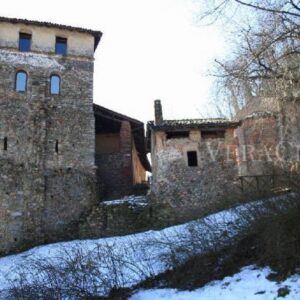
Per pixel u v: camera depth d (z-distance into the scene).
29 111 23.88
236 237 9.95
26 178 22.50
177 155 23.52
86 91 25.47
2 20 24.98
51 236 21.95
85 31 26.44
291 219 8.83
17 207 21.81
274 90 10.38
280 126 24.12
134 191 26.03
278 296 7.36
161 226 21.03
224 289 8.23
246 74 10.12
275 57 9.97
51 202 22.61
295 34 9.73
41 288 9.47
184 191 22.72
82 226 21.83
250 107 13.95
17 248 21.08
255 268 8.59
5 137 22.92
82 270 9.70
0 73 24.11
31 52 25.16
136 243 13.02
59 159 23.61
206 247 10.05
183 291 8.84
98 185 24.73
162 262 10.68
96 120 27.80
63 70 25.41
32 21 25.34
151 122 24.67
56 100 24.70
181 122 24.61
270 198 10.45
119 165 27.08
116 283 9.88
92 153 24.34
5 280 12.90
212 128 24.06
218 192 22.66
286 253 8.33
